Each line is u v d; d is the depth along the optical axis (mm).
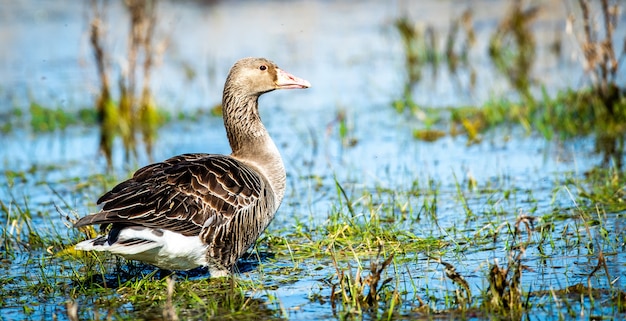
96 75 23391
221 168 9703
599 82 16828
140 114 19531
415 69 23188
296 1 33031
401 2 32250
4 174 15586
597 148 15312
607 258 9867
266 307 8992
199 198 9367
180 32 28047
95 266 10602
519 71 21641
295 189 13906
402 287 9398
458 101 19438
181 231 9180
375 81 21953
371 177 14328
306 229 11750
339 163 15391
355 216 11367
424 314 8578
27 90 22062
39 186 14703
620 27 23859
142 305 9227
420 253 10500
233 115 10844
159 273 10320
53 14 31156
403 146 16359
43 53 25859
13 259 11062
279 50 25438
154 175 9484
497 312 8523
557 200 12406
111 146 17719
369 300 8922
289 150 16484
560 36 23859
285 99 20969
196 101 21031
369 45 25906
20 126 19500
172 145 17359
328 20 29828
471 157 15289
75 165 16156
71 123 19750
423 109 18906
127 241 8812
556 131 16719
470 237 10977
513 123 17531
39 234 11992
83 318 8938
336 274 9883
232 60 24281
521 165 14547
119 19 29062
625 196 12289
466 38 24641
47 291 9742
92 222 8633
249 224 9820
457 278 8820
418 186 13555
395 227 11391
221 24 29344
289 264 10391
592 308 8453
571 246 10367
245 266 10414
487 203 12461
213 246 9508
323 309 8875
